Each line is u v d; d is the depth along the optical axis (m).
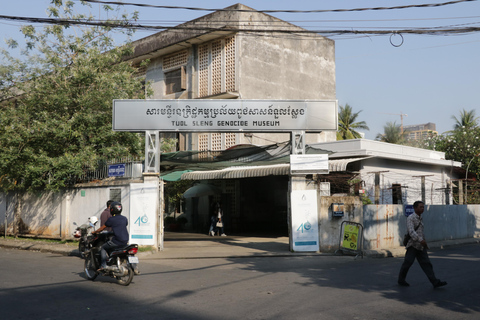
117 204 9.35
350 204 14.82
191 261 13.00
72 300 7.38
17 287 8.52
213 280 9.45
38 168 17.09
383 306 6.87
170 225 27.88
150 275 10.23
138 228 15.09
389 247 15.97
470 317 6.24
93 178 17.62
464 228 21.09
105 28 20.05
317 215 14.68
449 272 10.42
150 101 15.19
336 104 15.15
